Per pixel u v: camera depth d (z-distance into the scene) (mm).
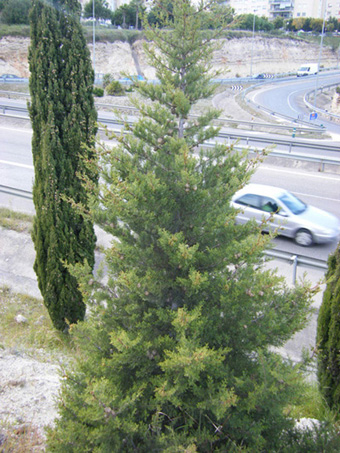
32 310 10242
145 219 4609
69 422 4328
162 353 4672
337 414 5867
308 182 18844
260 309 4789
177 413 4582
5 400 6270
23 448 5258
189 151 5102
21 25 58469
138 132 5160
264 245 4555
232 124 32750
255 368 4578
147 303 5039
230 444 4406
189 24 4816
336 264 5879
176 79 5191
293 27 116125
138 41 71875
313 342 8859
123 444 4309
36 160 8289
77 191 8289
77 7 7648
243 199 13711
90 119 8062
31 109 7988
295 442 4816
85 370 4801
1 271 11539
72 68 7719
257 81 68188
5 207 14492
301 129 31812
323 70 89125
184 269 4551
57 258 8625
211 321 4641
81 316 9305
